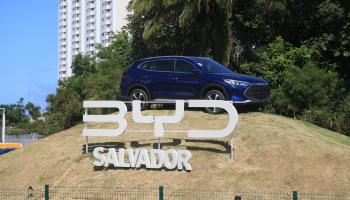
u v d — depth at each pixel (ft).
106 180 47.14
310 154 44.83
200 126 51.78
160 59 57.06
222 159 46.14
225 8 82.07
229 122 46.16
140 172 47.11
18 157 56.34
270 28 90.33
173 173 45.91
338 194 40.11
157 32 91.40
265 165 44.60
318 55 83.61
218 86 52.85
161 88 56.13
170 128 52.29
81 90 126.21
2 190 50.21
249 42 92.94
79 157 51.80
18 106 272.72
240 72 86.74
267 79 79.05
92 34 386.11
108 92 103.96
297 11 87.25
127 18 98.68
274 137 47.88
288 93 73.41
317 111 70.95
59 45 420.36
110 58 117.29
